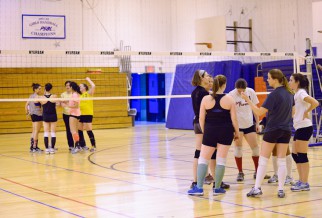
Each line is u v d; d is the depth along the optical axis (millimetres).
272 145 6914
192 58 23047
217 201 6793
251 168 9758
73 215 6145
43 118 12922
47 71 20984
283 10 19766
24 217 6094
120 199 7062
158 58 23375
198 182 7219
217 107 6930
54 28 21453
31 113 13219
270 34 20312
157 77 24562
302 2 19031
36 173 9664
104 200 7023
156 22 23406
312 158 11000
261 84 17344
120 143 15312
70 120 12828
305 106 7293
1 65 20562
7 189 8023
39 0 21219
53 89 20984
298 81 7348
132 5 22969
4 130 20297
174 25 23703
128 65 22594
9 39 20797
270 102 6754
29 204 6848
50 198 7234
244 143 14609
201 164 7129
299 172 7441
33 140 13367
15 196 7434
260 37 20734
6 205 6809
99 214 6176
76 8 21891
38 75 20844
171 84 23047
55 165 10727
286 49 19719
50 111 12898
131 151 13148
